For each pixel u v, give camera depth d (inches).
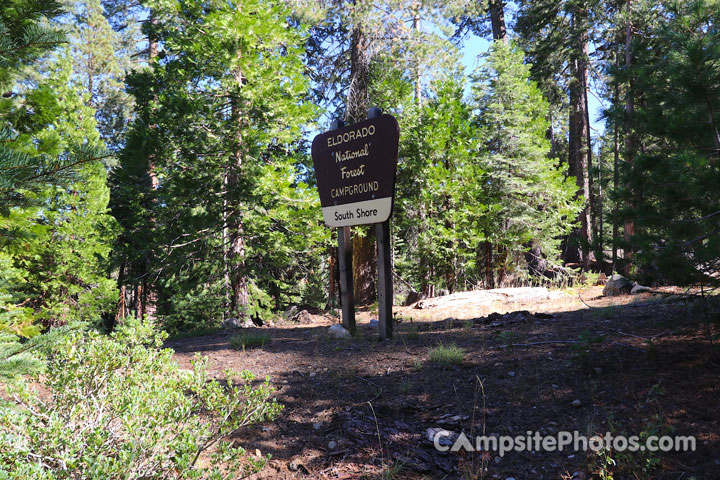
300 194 543.8
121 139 1230.3
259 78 526.3
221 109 536.1
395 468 133.0
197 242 535.5
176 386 124.6
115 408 113.0
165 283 616.4
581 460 133.6
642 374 186.1
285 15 548.4
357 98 733.3
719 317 203.0
